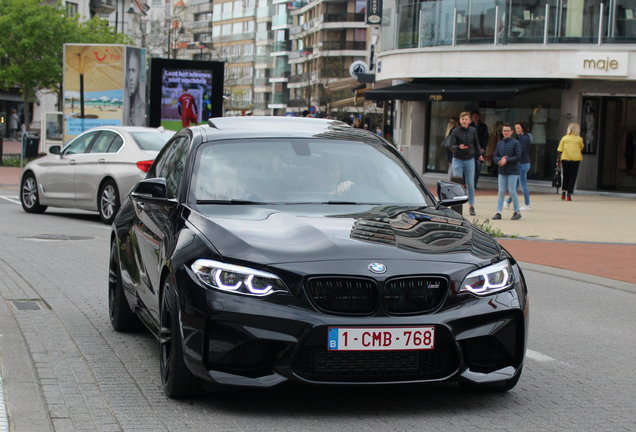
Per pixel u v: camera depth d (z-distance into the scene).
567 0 30.45
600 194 30.19
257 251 5.67
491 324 5.73
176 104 34.44
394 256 5.70
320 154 7.30
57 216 19.70
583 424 5.74
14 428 5.31
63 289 10.36
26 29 51.91
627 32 29.73
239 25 172.12
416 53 33.53
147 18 151.00
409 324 5.53
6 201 23.41
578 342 8.54
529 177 32.50
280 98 155.38
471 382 5.72
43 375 6.62
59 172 19.08
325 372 5.52
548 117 32.06
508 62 31.36
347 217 6.39
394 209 6.76
